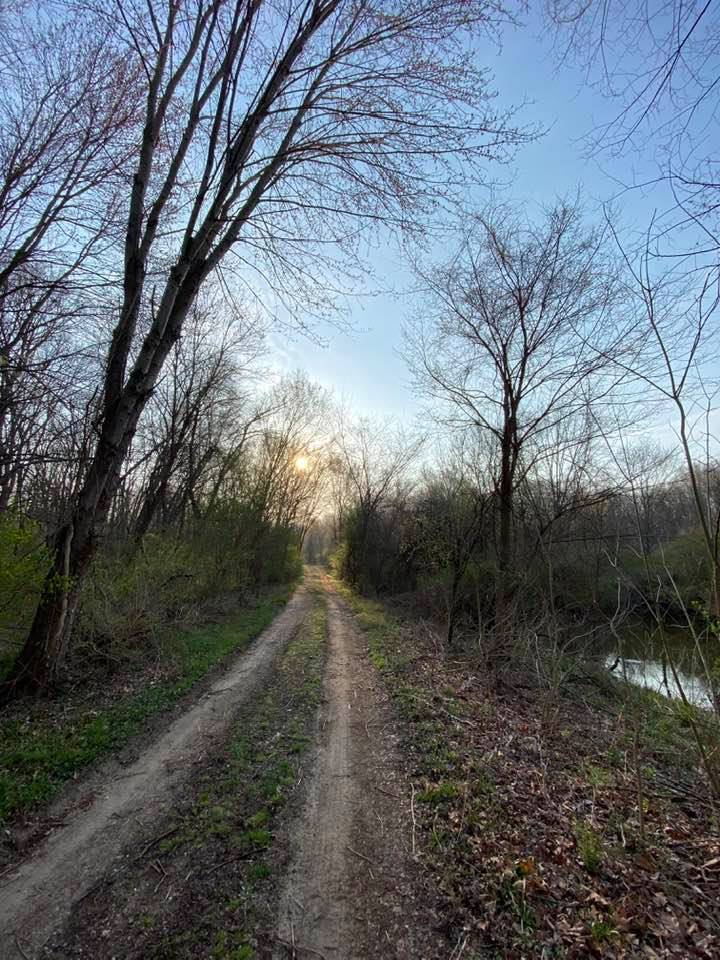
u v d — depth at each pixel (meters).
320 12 7.49
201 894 3.31
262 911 3.17
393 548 26.39
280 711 7.01
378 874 3.52
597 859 3.58
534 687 8.76
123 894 3.30
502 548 10.66
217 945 2.90
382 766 5.26
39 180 7.43
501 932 2.99
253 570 23.56
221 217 7.91
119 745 5.68
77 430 8.88
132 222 7.79
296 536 36.19
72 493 8.37
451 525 13.26
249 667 9.50
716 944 2.86
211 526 18.59
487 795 4.57
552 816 4.25
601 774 5.16
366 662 10.30
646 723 5.83
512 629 9.24
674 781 5.09
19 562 6.55
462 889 3.34
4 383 7.30
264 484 24.39
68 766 5.07
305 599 24.61
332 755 5.55
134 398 7.55
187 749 5.64
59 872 3.52
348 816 4.27
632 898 3.24
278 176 8.31
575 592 10.47
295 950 2.88
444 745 5.72
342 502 34.81
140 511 18.28
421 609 18.14
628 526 6.42
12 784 4.62
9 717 6.21
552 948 2.86
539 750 5.78
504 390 11.20
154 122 7.83
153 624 10.09
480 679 8.99
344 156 8.00
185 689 7.79
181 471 20.08
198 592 15.22
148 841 3.90
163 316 7.79
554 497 10.59
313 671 9.38
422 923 3.07
